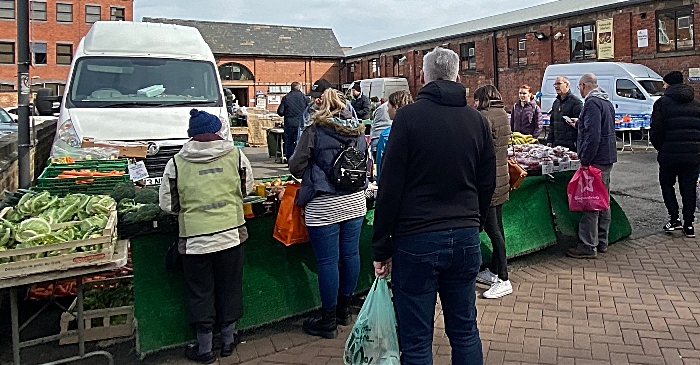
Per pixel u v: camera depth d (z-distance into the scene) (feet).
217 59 136.67
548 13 86.94
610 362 12.19
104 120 22.72
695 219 24.97
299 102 41.50
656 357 12.35
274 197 14.34
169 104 24.39
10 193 15.17
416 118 9.09
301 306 14.84
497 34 94.38
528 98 29.09
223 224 12.09
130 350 13.32
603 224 19.95
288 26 150.71
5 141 21.56
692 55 66.13
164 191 11.87
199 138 12.11
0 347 13.42
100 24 26.32
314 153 13.07
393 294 9.76
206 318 12.33
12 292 11.29
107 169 18.02
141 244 12.69
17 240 10.73
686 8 66.39
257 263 14.25
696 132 21.06
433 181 9.14
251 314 14.02
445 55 9.60
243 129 68.03
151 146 21.83
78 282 11.84
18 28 19.61
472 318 9.84
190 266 12.14
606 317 14.52
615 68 63.10
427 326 9.52
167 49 26.40
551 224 20.74
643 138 61.36
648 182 34.78
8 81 154.10
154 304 12.84
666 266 18.42
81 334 12.02
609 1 78.64
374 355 10.18
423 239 9.09
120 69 24.94
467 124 9.38
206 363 12.51
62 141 21.90
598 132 18.43
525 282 17.35
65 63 163.43
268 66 141.49
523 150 21.31
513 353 12.69
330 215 13.14
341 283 14.07
